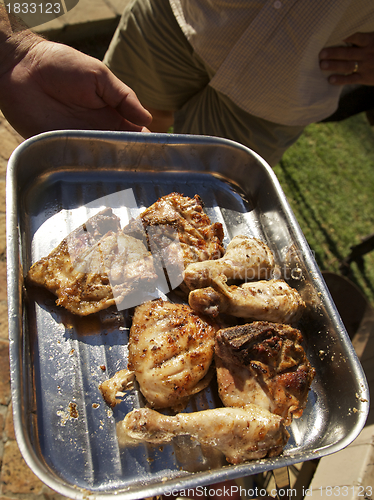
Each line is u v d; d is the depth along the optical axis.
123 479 0.31
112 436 0.32
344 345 0.37
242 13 0.44
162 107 0.67
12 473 0.53
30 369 0.33
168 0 0.52
